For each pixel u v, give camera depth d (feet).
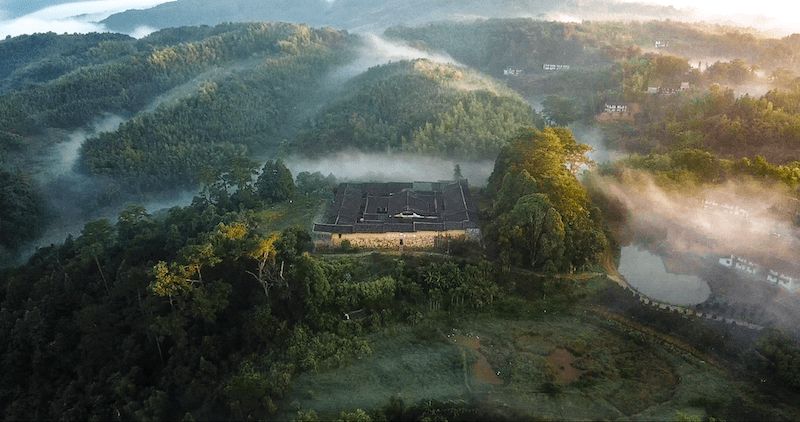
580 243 386.52
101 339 334.03
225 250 342.85
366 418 254.06
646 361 304.50
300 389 290.97
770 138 565.53
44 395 327.06
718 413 266.77
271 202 532.32
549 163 456.45
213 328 331.98
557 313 347.77
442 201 483.10
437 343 325.01
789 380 276.82
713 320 325.83
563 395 279.69
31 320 345.10
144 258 414.41
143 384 316.81
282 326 321.52
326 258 394.73
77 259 415.44
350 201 471.62
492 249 392.88
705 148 574.15
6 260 577.43
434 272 367.04
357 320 336.70
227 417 279.90
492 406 267.39
